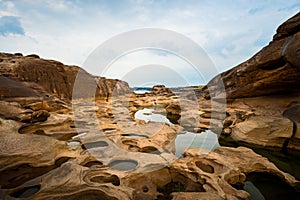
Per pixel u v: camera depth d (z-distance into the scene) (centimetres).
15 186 527
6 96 1302
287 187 616
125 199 451
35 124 1043
